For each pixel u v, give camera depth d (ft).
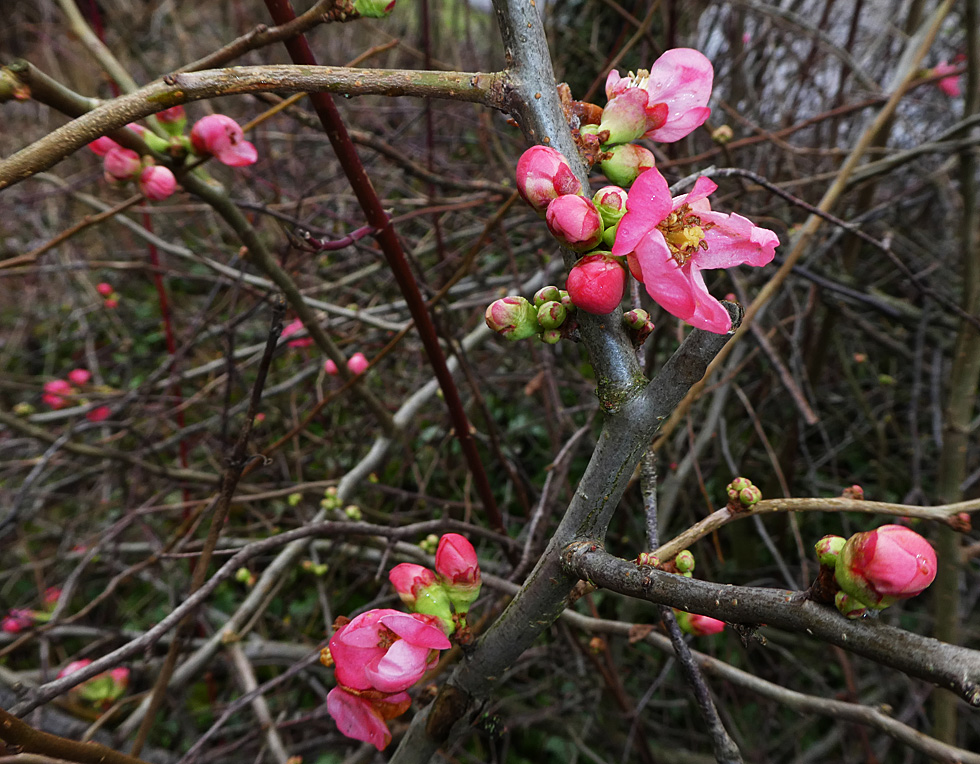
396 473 12.12
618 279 2.38
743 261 2.65
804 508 3.29
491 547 10.59
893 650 1.81
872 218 10.11
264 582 7.23
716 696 9.84
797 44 13.20
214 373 13.01
